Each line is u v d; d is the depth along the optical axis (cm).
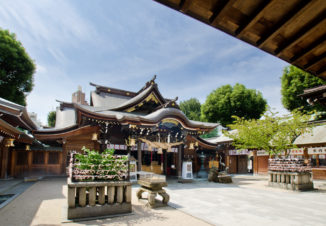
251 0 253
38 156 1697
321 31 283
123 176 698
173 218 642
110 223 582
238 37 305
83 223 577
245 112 3494
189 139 2044
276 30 277
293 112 1449
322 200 934
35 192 1008
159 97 1919
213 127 1794
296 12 250
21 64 2139
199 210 736
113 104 2133
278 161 1326
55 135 1617
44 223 564
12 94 2142
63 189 1100
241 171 2655
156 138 1736
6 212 657
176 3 270
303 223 611
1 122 888
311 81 2370
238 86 3647
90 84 2247
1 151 1499
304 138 1753
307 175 1252
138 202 852
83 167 645
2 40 2039
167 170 2119
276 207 797
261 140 1453
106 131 1553
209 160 2273
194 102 4691
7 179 1494
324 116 2297
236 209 759
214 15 273
